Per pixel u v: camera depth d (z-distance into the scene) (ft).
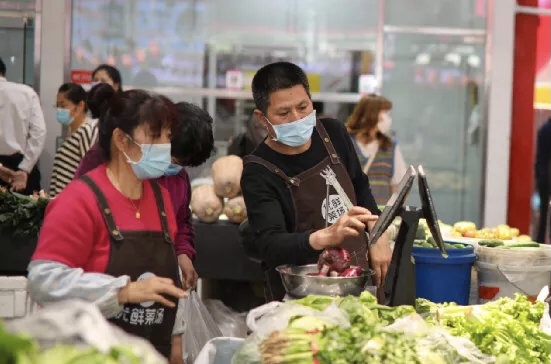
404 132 33.17
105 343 6.39
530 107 33.76
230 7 32.45
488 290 13.79
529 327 10.98
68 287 9.73
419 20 32.76
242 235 13.92
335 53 32.73
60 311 6.57
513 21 32.81
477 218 33.14
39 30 31.91
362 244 12.62
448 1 32.78
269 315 9.39
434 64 32.96
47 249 9.89
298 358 8.70
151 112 10.19
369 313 9.48
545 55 33.60
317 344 8.75
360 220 10.84
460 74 32.99
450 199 33.19
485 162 32.91
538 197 33.83
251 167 12.41
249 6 32.53
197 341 13.67
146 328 10.60
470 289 14.61
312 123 12.13
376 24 32.65
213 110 32.63
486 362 9.78
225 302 22.22
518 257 13.52
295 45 32.71
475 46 32.94
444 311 11.33
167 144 10.39
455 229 20.44
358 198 13.21
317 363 8.66
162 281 9.97
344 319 9.19
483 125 32.99
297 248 11.28
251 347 9.07
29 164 27.73
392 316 9.87
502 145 32.91
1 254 19.53
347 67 32.81
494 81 32.81
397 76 32.96
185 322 12.30
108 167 10.53
